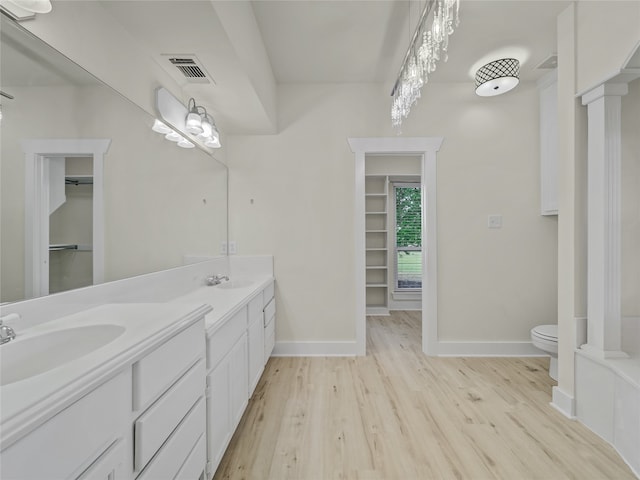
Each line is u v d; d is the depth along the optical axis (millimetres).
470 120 3002
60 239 1127
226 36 1537
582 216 1959
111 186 1405
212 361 1357
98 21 1335
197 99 2232
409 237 5027
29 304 984
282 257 3033
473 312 3014
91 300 1259
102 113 1345
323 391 2305
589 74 1874
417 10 2043
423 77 2119
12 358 822
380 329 3906
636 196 1926
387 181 4715
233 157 3025
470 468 1529
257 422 1915
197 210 2334
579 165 1961
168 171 1914
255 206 3029
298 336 3025
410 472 1502
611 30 1727
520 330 3010
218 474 1489
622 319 1886
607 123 1786
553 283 3010
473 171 3010
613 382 1692
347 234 3023
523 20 2158
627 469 1526
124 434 788
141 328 958
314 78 2922
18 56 966
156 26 1473
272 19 2121
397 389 2336
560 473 1499
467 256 3012
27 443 521
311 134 3016
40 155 1044
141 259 1638
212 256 2637
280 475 1484
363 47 2451
